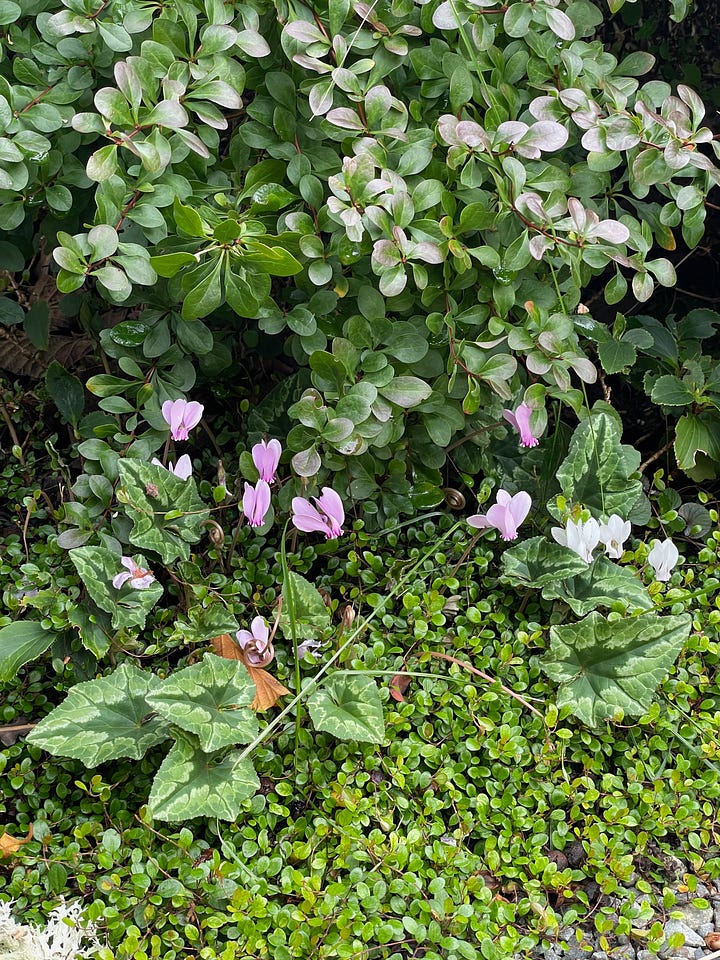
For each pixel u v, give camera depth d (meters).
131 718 0.62
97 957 0.55
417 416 0.75
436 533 0.78
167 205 0.62
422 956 0.58
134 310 0.87
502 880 0.62
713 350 0.94
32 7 0.64
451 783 0.65
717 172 0.66
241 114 0.74
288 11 0.65
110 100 0.59
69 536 0.70
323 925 0.57
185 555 0.70
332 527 0.69
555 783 0.66
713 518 0.79
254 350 0.88
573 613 0.73
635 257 0.69
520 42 0.69
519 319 0.71
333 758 0.65
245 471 0.71
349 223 0.61
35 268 0.93
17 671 0.67
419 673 0.67
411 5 0.66
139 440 0.71
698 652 0.72
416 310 0.72
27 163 0.63
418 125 0.69
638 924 0.60
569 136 0.71
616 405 0.93
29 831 0.61
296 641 0.67
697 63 1.00
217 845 0.61
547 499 0.77
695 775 0.67
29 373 0.94
